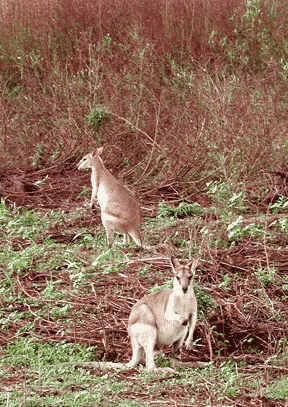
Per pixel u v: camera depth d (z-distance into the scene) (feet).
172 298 23.18
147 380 22.25
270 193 42.65
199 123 48.16
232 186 41.98
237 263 32.01
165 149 46.70
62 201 43.55
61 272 32.04
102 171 36.11
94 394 21.07
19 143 51.67
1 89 60.44
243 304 28.35
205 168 46.09
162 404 20.34
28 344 25.35
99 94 54.08
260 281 29.73
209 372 23.30
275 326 26.89
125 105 52.29
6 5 68.18
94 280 30.78
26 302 29.17
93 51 60.85
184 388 21.59
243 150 44.91
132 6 67.21
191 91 52.90
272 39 63.00
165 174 46.03
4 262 33.17
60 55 64.03
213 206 40.57
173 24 65.10
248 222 37.17
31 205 42.86
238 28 64.49
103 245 35.63
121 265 32.09
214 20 65.26
